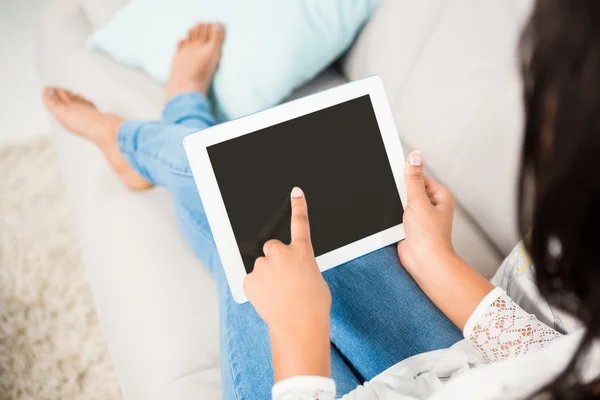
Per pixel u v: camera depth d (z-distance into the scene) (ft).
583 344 1.18
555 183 0.98
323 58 3.59
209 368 2.69
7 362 4.11
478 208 2.85
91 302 4.39
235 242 2.18
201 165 2.16
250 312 2.34
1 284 4.54
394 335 2.15
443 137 3.00
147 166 3.00
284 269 1.86
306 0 3.50
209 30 3.63
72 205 3.63
